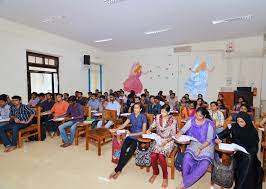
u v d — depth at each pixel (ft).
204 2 11.94
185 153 7.62
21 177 8.36
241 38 21.36
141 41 22.65
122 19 14.99
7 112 13.34
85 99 19.13
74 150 11.81
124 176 8.59
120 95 21.56
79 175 8.62
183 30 18.08
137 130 9.34
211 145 7.59
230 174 6.68
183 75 24.58
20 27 16.24
